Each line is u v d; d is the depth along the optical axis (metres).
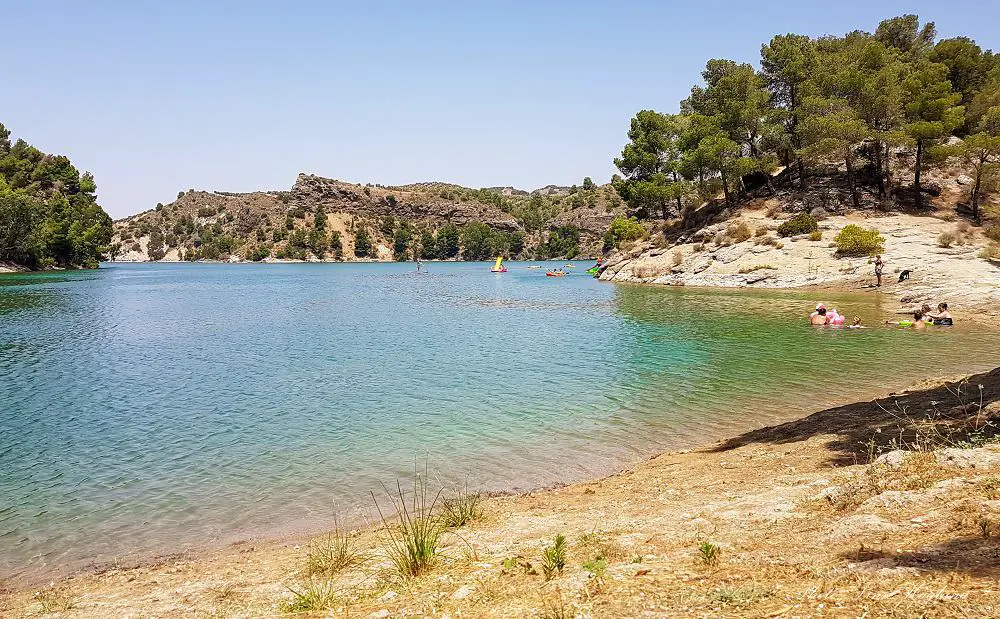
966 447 8.27
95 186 187.88
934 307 36.09
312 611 5.74
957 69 77.75
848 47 86.12
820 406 16.42
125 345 31.56
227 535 9.74
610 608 4.55
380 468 12.78
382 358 26.50
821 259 56.91
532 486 11.52
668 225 87.12
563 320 38.97
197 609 6.54
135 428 16.22
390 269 171.88
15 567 8.82
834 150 65.81
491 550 7.19
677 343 27.97
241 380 22.38
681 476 10.76
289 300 61.97
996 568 4.08
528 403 17.97
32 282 93.38
